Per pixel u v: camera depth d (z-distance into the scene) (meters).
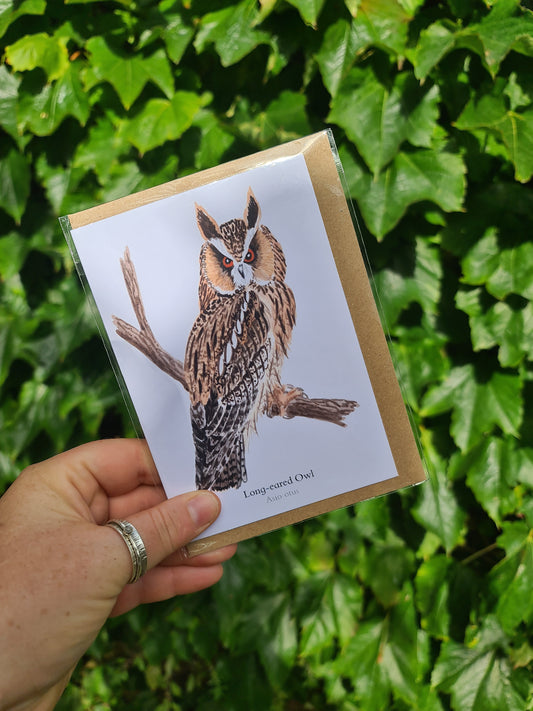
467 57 0.32
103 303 0.29
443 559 0.38
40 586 0.27
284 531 0.39
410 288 0.35
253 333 0.29
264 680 0.40
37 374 0.37
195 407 0.29
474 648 0.38
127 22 0.33
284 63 0.32
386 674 0.38
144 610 0.41
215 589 0.39
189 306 0.29
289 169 0.28
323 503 0.29
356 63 0.31
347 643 0.39
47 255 0.36
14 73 0.34
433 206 0.33
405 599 0.38
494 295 0.33
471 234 0.33
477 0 0.31
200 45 0.32
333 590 0.39
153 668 0.46
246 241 0.29
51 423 0.37
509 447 0.35
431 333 0.35
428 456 0.36
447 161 0.32
